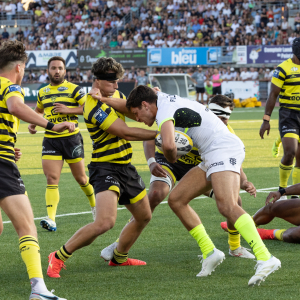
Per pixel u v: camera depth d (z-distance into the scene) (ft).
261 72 249.55
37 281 26.48
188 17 269.44
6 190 27.81
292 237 39.27
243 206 54.54
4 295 28.78
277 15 267.39
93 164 33.37
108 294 28.66
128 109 32.50
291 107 55.93
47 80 252.21
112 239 42.47
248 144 114.62
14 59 29.35
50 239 42.73
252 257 36.81
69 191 65.87
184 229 45.37
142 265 35.04
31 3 299.38
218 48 250.78
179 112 30.81
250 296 27.78
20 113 27.84
